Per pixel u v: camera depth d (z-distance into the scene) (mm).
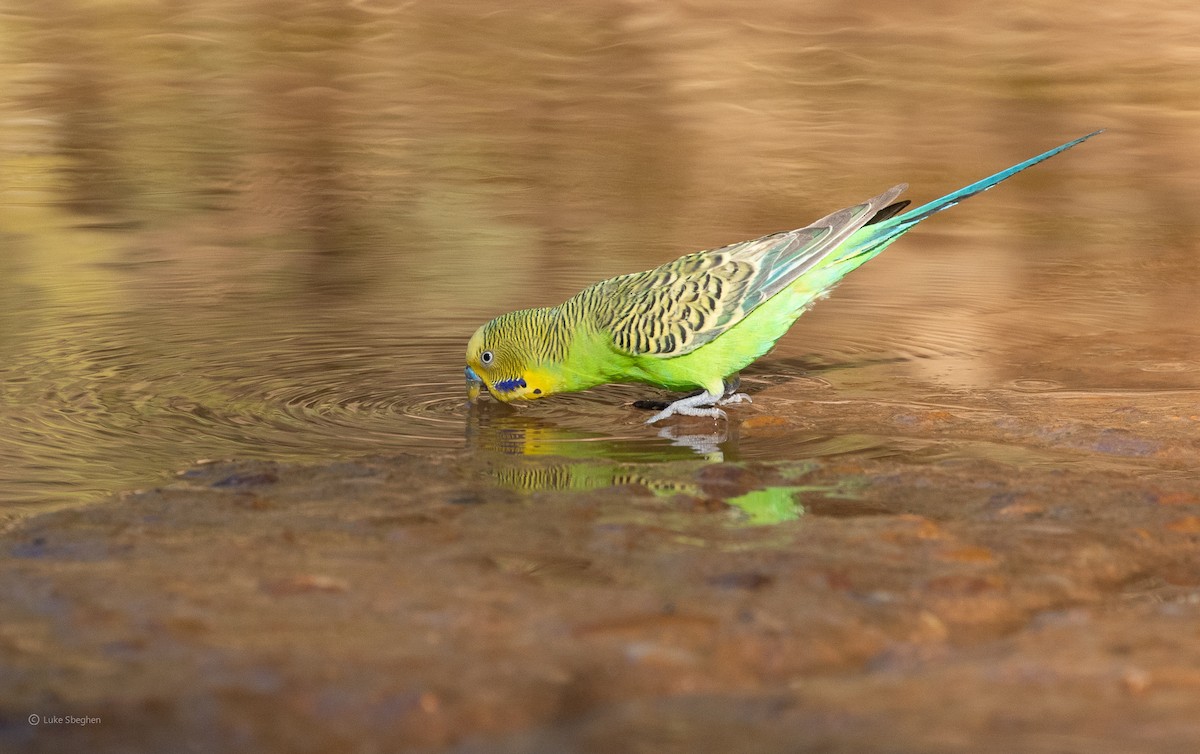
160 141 33062
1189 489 11180
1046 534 9758
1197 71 42812
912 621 7980
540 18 49875
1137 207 27922
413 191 28484
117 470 11836
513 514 10242
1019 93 40094
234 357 16359
